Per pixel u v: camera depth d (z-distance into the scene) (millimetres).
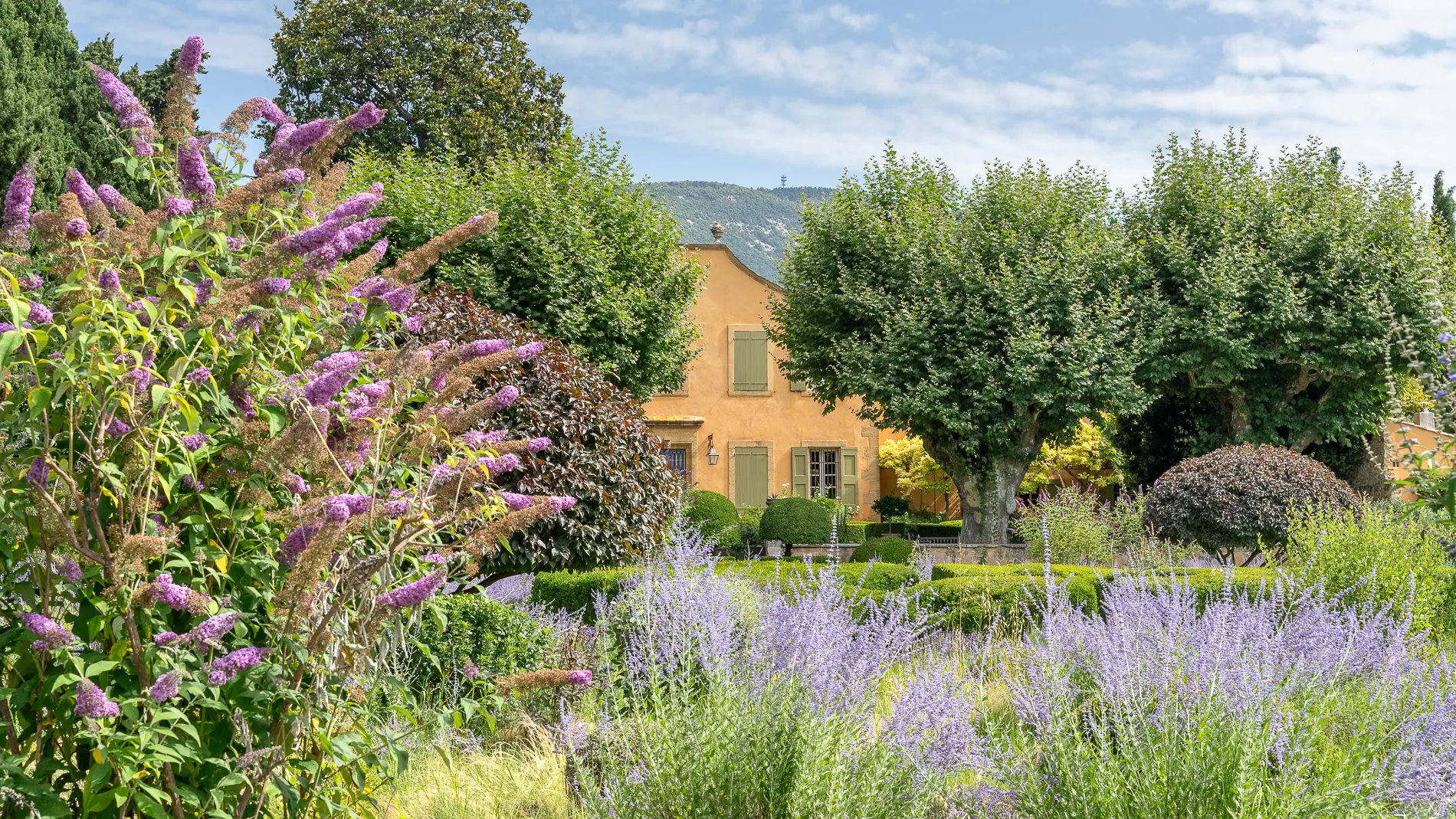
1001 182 21828
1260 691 3764
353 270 3074
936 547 19766
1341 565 8164
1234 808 3371
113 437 2471
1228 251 20875
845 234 21812
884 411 21750
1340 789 3400
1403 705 4199
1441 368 7043
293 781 2635
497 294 16312
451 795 4430
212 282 2707
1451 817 3486
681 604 4520
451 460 2938
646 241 19562
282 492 2828
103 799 2287
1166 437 24250
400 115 28062
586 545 8492
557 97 29750
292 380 2732
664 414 29547
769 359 30062
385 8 28078
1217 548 13617
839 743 3602
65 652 2344
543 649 6586
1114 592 5289
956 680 4137
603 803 3775
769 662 4078
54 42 18594
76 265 2504
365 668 2684
